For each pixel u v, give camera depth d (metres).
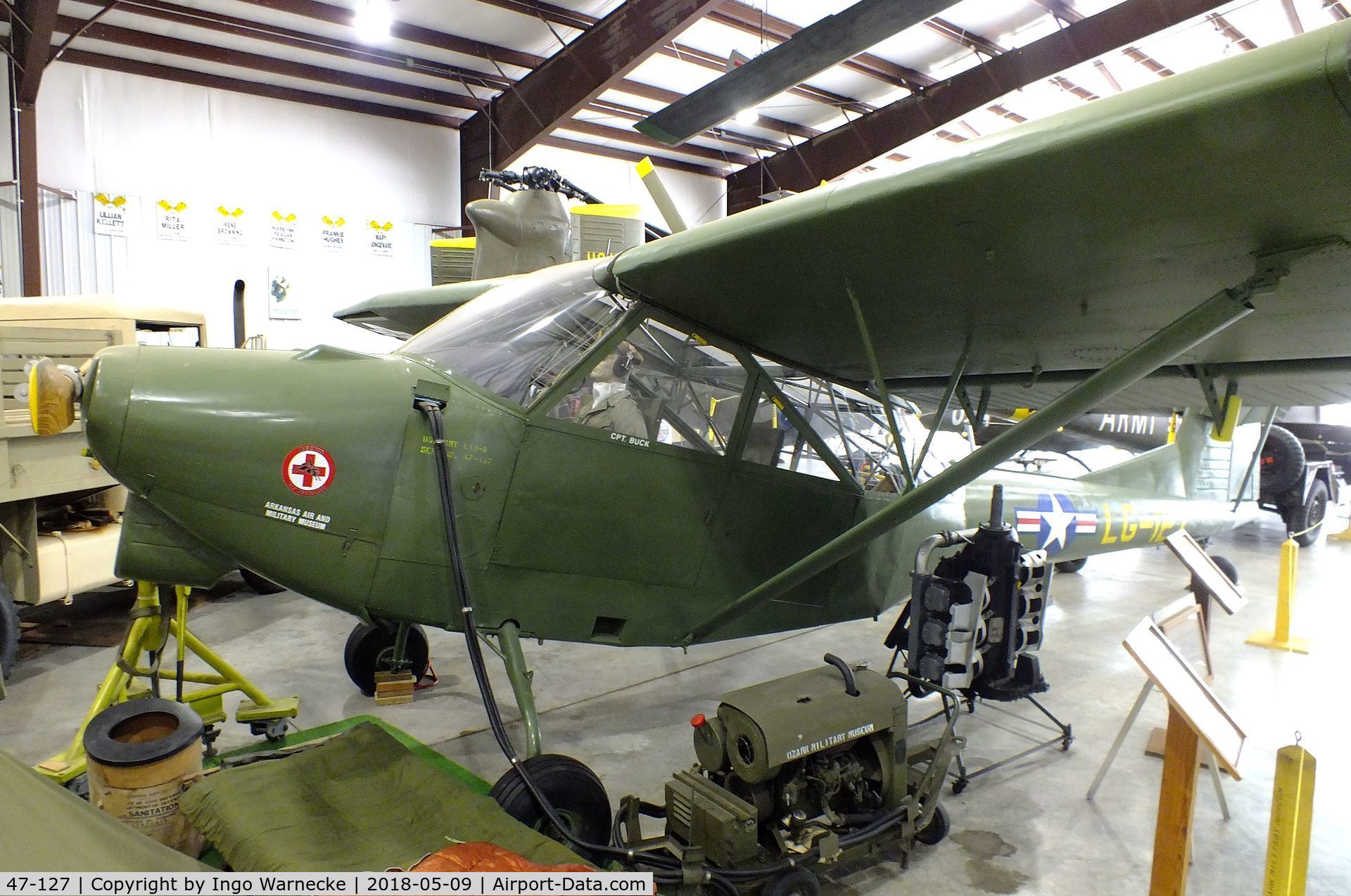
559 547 2.78
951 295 2.61
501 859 1.77
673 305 3.00
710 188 13.64
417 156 10.44
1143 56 10.05
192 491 2.28
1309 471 8.32
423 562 2.54
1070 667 4.46
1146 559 7.61
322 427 2.39
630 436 2.92
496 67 9.59
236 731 3.35
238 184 9.09
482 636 2.73
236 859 2.01
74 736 3.29
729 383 3.23
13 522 4.19
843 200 2.10
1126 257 2.15
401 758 2.50
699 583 3.17
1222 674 4.31
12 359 3.96
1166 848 2.11
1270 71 1.39
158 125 8.56
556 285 3.02
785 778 2.23
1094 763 3.24
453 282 6.67
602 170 12.28
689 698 3.91
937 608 2.66
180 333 6.19
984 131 12.22
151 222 8.55
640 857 2.13
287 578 2.42
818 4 8.87
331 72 9.27
